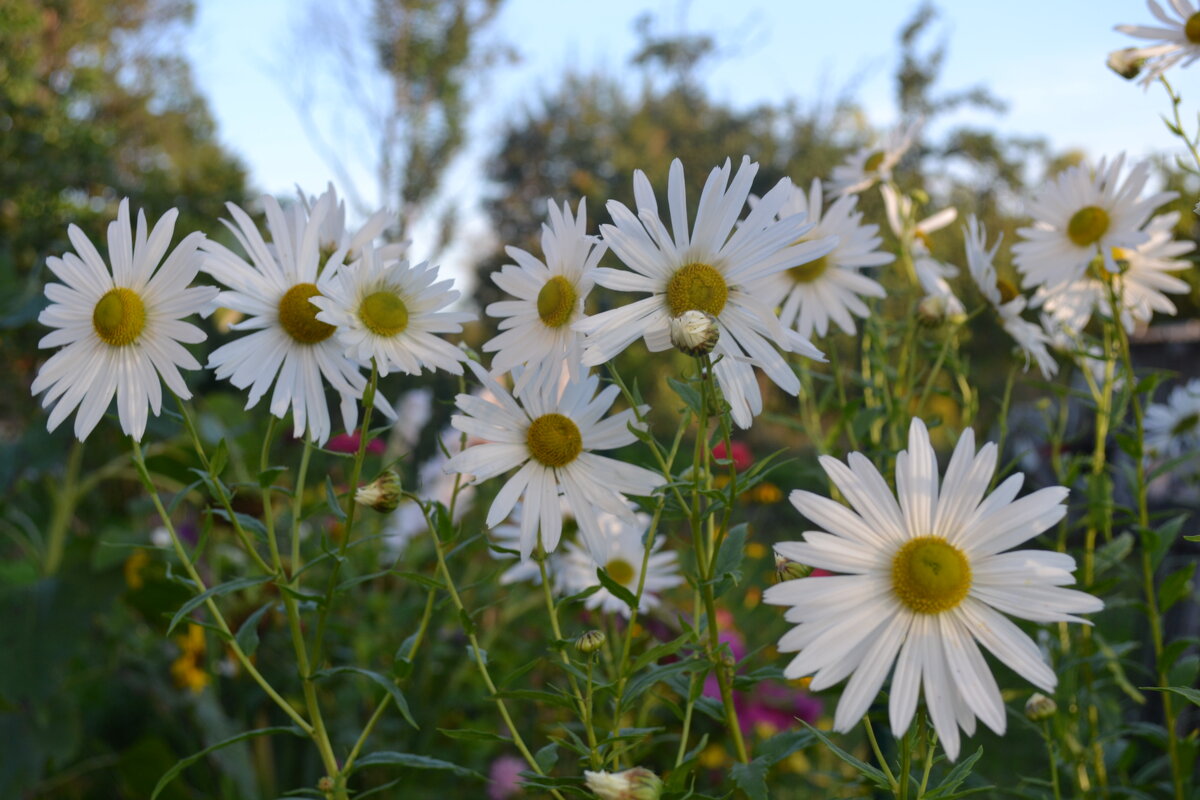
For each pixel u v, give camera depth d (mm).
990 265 539
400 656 415
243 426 951
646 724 624
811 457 587
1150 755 738
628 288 372
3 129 3236
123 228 413
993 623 324
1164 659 511
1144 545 521
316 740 415
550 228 402
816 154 5676
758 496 1071
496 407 405
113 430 991
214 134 5949
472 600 838
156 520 1123
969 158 5410
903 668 322
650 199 378
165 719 947
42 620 868
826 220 532
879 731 717
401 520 896
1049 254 560
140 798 857
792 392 367
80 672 960
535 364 396
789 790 770
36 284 1094
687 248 374
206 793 872
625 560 561
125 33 5410
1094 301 578
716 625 386
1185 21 500
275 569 416
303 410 421
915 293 563
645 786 356
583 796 406
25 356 1935
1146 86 500
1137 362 1341
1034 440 986
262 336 422
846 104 5875
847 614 327
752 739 758
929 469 336
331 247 462
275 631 883
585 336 385
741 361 370
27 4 3414
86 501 1278
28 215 3117
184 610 393
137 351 407
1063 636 536
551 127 7344
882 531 333
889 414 527
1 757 849
